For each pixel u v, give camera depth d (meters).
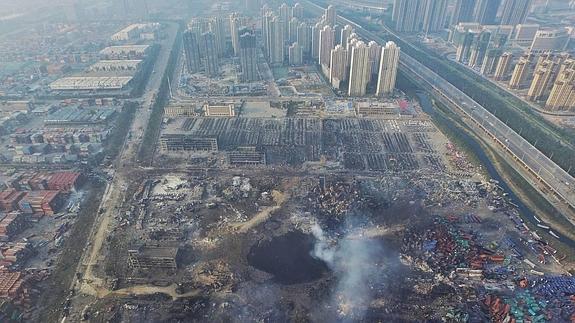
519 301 196.88
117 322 190.88
